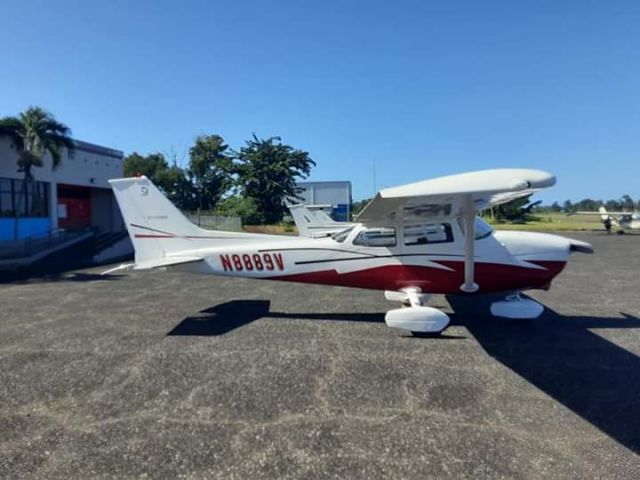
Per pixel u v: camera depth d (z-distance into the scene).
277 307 6.67
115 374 3.89
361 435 2.77
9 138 15.67
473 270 5.41
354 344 4.70
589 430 2.80
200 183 43.09
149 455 2.57
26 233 17.12
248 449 2.62
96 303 7.16
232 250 5.93
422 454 2.54
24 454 2.59
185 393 3.46
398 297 6.22
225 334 5.16
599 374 3.77
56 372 3.96
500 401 3.25
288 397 3.36
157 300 7.36
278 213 35.91
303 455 2.54
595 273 9.88
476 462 2.45
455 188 3.79
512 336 4.95
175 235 6.05
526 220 40.62
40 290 8.62
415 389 3.48
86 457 2.55
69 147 16.23
